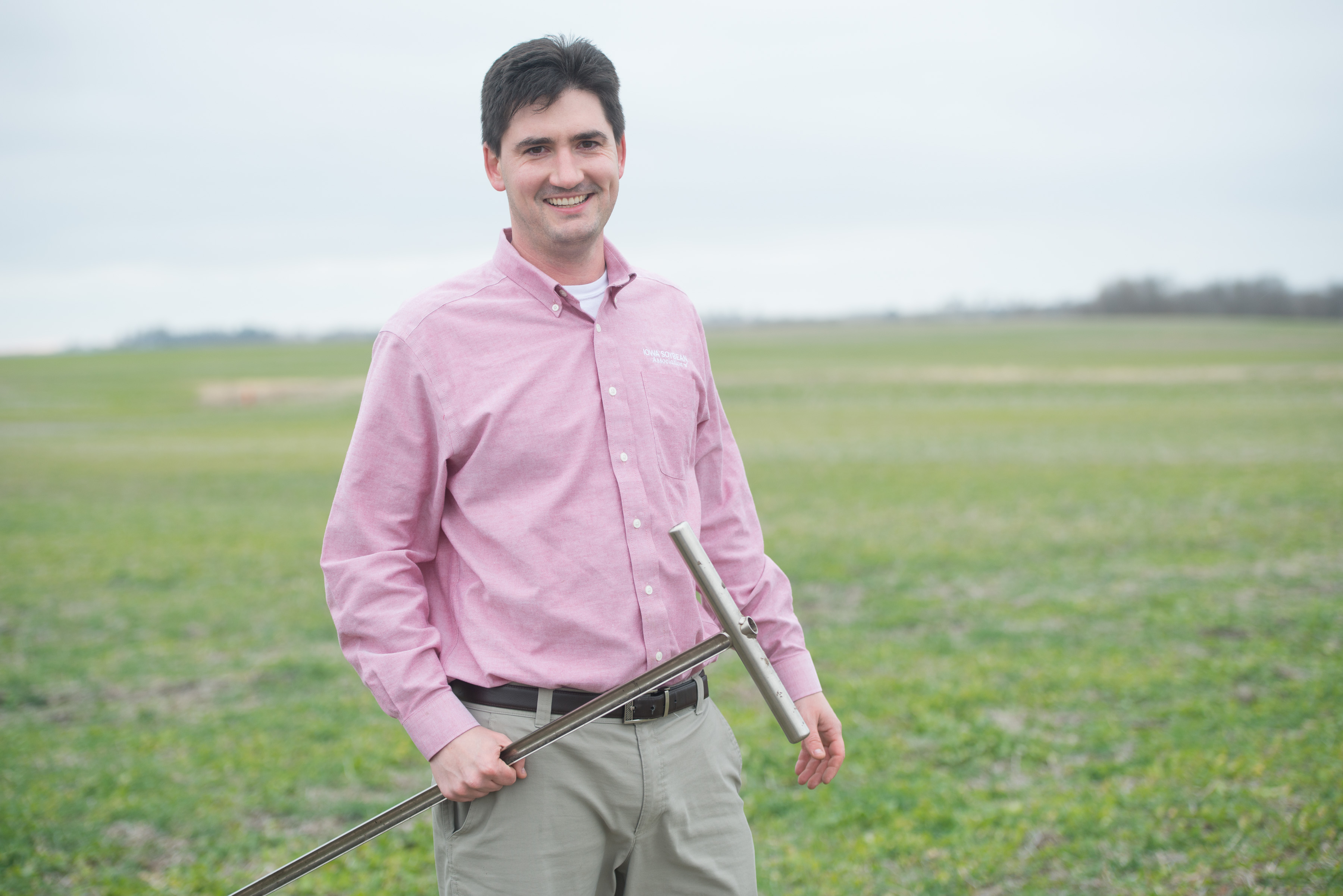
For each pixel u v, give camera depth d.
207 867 4.20
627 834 2.02
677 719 2.04
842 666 7.20
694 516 2.12
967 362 59.72
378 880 4.00
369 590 1.94
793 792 4.83
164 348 165.12
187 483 20.27
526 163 2.00
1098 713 5.93
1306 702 5.80
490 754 1.85
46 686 7.27
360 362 85.25
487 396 1.97
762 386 46.19
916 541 12.30
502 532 1.95
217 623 9.20
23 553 12.77
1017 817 4.38
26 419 40.88
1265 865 3.72
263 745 5.84
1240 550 11.09
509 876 1.93
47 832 4.50
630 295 2.17
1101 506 14.39
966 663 7.15
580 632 1.94
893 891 3.78
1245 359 54.25
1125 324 113.44
